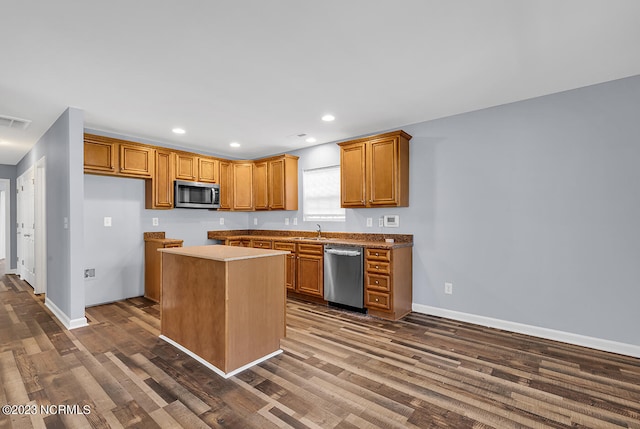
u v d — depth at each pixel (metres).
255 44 2.18
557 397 2.09
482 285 3.45
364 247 3.77
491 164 3.40
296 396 2.09
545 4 1.79
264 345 2.62
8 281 5.67
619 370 2.44
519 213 3.23
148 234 4.73
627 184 2.72
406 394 2.11
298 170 5.27
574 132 2.95
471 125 3.52
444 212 3.70
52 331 3.22
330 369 2.45
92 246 4.23
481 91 3.00
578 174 2.93
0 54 2.26
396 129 4.07
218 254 2.55
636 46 2.22
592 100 2.87
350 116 3.68
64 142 3.42
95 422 1.82
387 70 2.58
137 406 1.97
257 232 5.96
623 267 2.74
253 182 5.52
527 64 2.48
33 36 2.04
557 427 1.80
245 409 1.95
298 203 5.27
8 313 3.81
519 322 3.23
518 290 3.24
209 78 2.68
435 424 1.82
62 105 3.26
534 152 3.15
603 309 2.82
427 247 3.83
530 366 2.50
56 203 3.73
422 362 2.57
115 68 2.49
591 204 2.87
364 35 2.09
